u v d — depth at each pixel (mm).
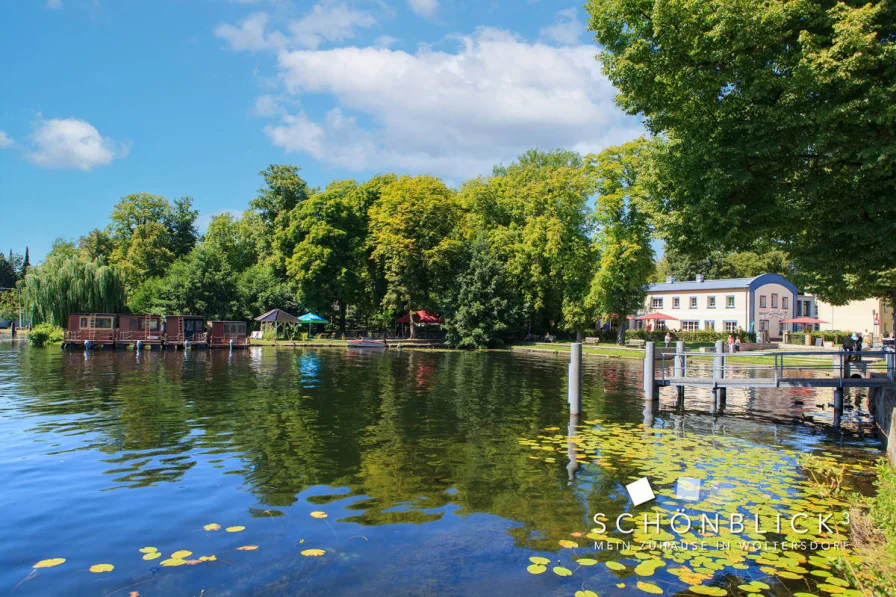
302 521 7418
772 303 59219
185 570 5949
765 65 12836
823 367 17797
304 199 70875
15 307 85750
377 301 63375
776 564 6211
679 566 6160
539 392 21109
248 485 8945
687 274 84000
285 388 21469
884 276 21328
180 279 60062
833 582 5801
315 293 61531
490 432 13383
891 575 5551
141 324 46000
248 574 5871
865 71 11680
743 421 15820
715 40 12461
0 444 11602
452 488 8898
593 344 57281
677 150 15023
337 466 10141
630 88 14961
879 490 7387
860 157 12031
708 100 13594
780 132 12367
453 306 54688
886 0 11570
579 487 8984
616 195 46438
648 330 59781
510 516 7676
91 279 49531
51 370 27469
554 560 6297
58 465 10016
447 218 59219
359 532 7066
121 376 25047
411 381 24781
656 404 18688
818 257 14797
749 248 16234
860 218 13242
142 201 75438
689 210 13945
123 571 5914
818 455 11602
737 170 13086
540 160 73188
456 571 6004
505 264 57625
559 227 53031
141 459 10492
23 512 7676
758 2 12055
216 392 20000
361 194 65125
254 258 76125
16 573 5852
